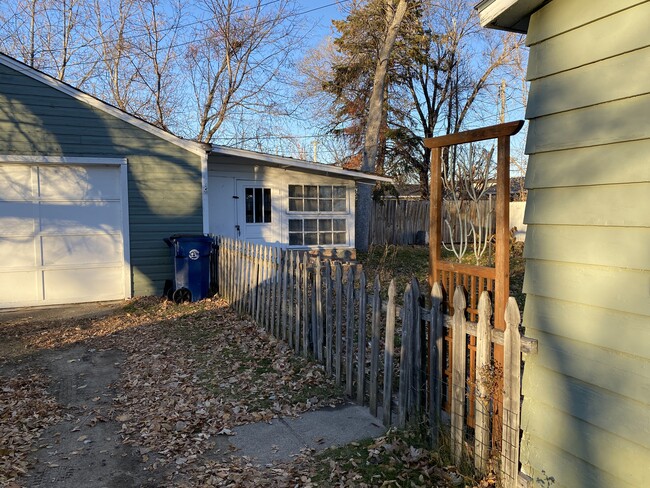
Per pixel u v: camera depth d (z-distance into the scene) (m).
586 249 2.65
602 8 2.55
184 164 10.13
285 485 3.37
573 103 2.72
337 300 5.03
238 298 8.34
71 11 20.09
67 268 9.42
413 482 3.31
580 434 2.68
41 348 6.69
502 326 3.30
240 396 4.94
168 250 10.09
